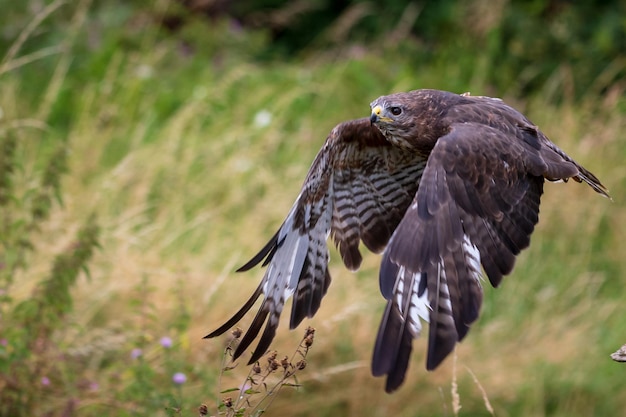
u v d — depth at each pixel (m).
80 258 10.27
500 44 19.05
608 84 18.84
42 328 10.18
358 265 8.75
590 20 19.53
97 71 17.44
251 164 14.76
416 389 12.55
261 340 7.98
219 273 12.34
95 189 13.50
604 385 13.37
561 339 13.69
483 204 7.29
